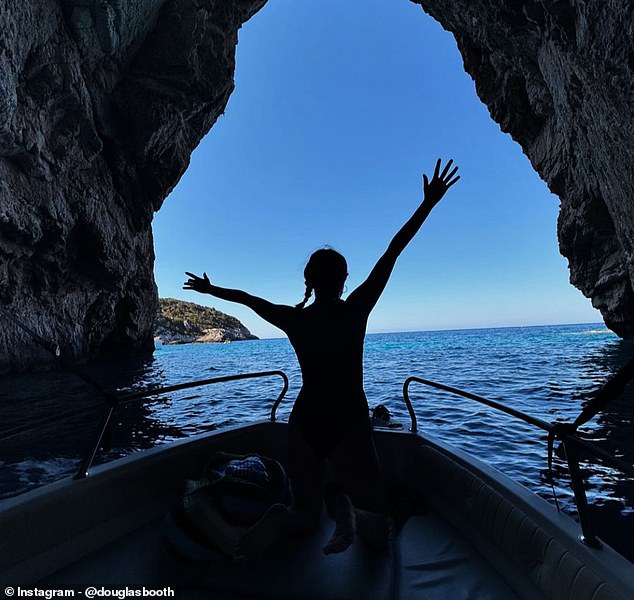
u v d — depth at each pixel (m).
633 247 19.58
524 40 19.72
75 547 1.73
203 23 23.61
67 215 20.28
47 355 22.23
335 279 1.71
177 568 1.69
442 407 10.28
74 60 18.88
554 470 5.68
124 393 14.45
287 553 1.82
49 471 6.02
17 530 1.53
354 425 1.54
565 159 24.06
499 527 1.70
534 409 10.09
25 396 14.02
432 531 2.01
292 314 1.70
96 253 23.20
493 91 27.50
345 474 1.57
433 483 2.26
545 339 57.03
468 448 6.75
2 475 5.85
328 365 1.59
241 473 1.87
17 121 16.19
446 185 1.59
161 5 22.38
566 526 1.43
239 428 2.70
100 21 19.09
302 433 1.58
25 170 17.64
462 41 26.97
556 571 1.35
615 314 30.36
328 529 2.04
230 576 1.65
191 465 2.36
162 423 9.26
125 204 25.64
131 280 30.27
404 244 1.62
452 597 1.53
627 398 11.09
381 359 31.16
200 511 1.72
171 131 25.19
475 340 67.31
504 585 1.59
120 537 1.92
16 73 15.34
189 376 20.58
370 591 1.57
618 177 17.47
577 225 27.02
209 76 24.66
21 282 19.81
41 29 16.84
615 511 4.39
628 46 11.77
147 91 23.08
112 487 1.92
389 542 1.91
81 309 25.42
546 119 25.05
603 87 14.39
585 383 14.03
